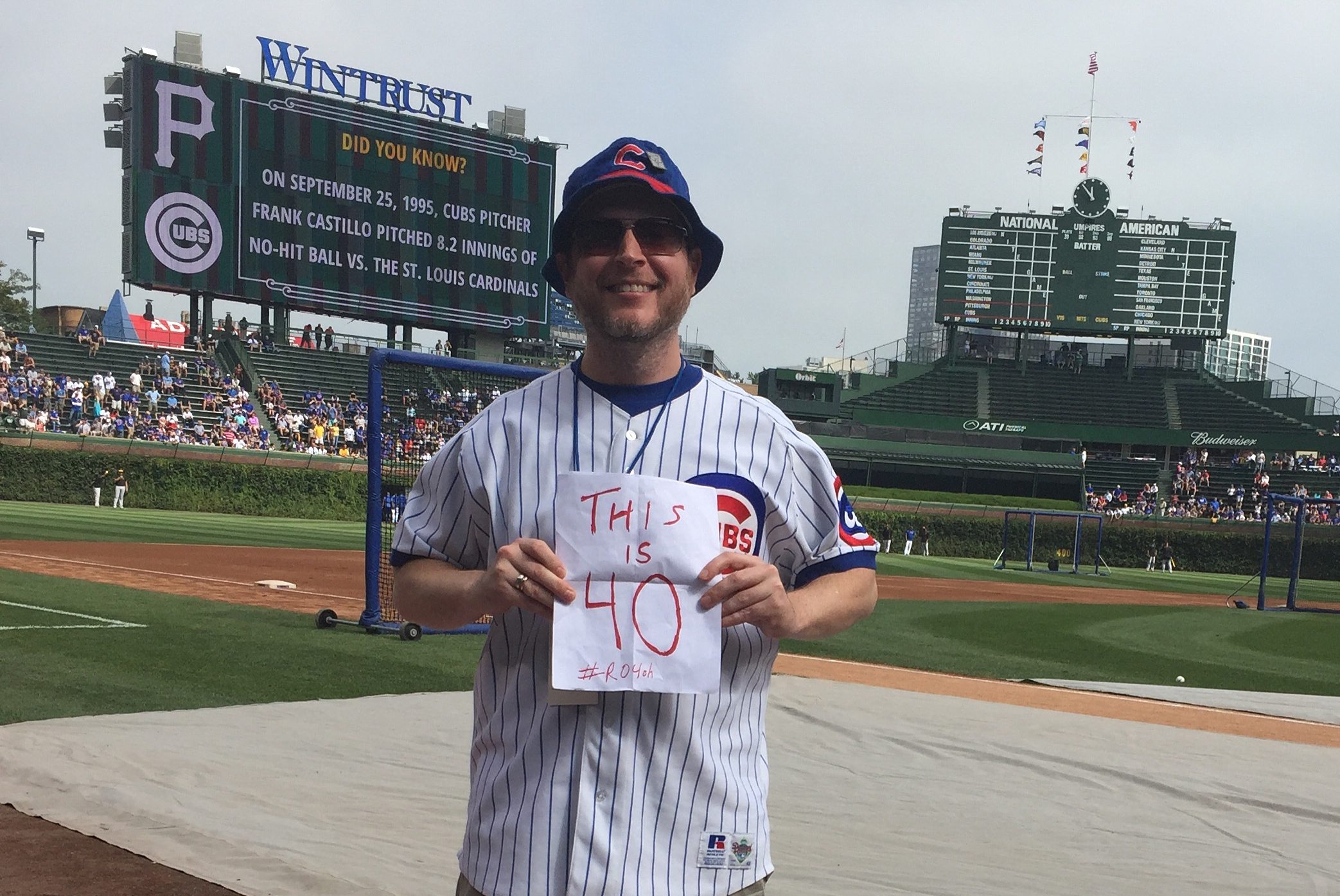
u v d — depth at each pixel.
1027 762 5.56
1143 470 50.28
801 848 3.98
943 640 11.91
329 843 3.70
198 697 6.08
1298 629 16.30
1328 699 8.90
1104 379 53.50
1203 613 18.20
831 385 49.56
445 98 35.88
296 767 4.66
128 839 3.61
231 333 38.34
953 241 52.31
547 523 1.64
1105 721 6.98
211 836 3.66
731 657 1.66
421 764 4.82
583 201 1.67
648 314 1.66
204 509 30.22
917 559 33.41
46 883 3.21
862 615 1.81
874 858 3.90
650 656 1.54
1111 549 41.78
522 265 36.91
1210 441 50.34
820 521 1.80
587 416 1.70
